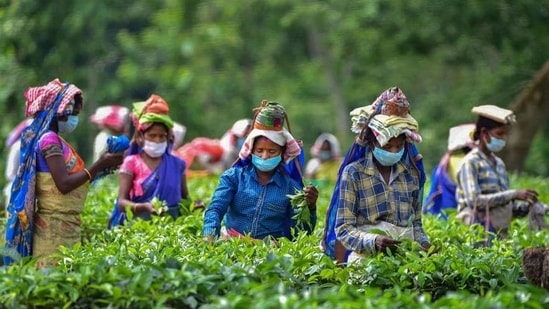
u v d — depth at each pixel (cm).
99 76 5569
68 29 5181
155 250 1881
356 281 1834
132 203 2377
